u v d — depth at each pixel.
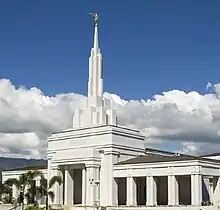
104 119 112.19
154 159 98.50
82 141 108.75
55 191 105.81
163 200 105.31
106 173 102.31
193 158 90.75
